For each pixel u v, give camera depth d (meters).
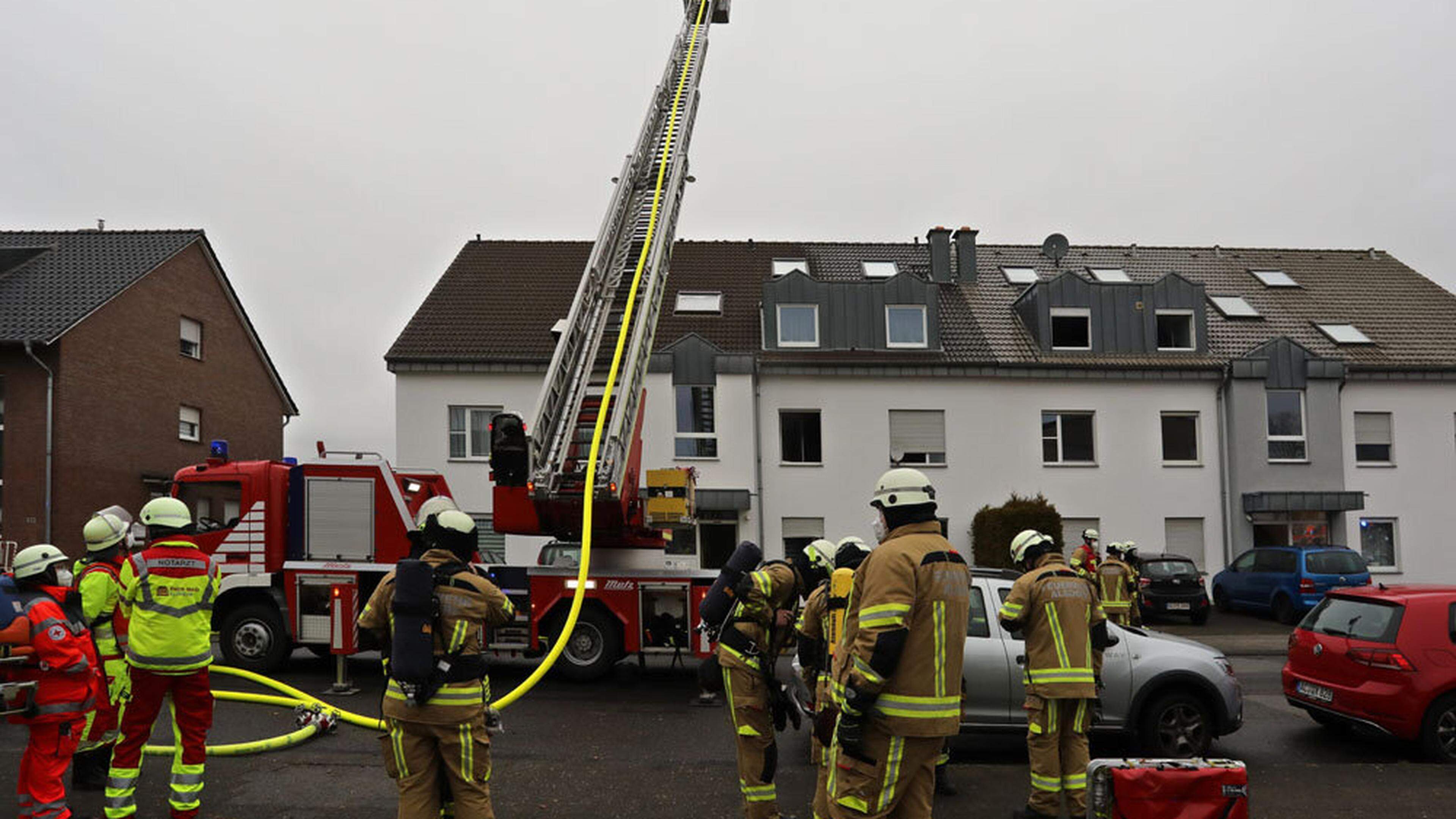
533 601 11.27
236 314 27.80
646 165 15.78
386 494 11.35
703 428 22.11
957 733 4.29
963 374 22.69
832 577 5.82
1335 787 6.93
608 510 11.39
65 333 20.62
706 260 26.97
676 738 8.59
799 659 5.97
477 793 4.92
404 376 21.95
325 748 7.96
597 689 11.04
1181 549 23.11
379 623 5.06
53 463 20.44
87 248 24.59
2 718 5.40
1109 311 23.94
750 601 5.78
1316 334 25.05
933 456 22.77
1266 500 22.55
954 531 22.48
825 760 5.43
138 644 5.68
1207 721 8.12
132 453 22.86
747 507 21.58
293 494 11.38
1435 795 6.75
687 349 22.12
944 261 26.22
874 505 4.43
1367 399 23.69
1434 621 8.30
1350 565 19.27
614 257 13.94
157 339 24.00
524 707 10.00
